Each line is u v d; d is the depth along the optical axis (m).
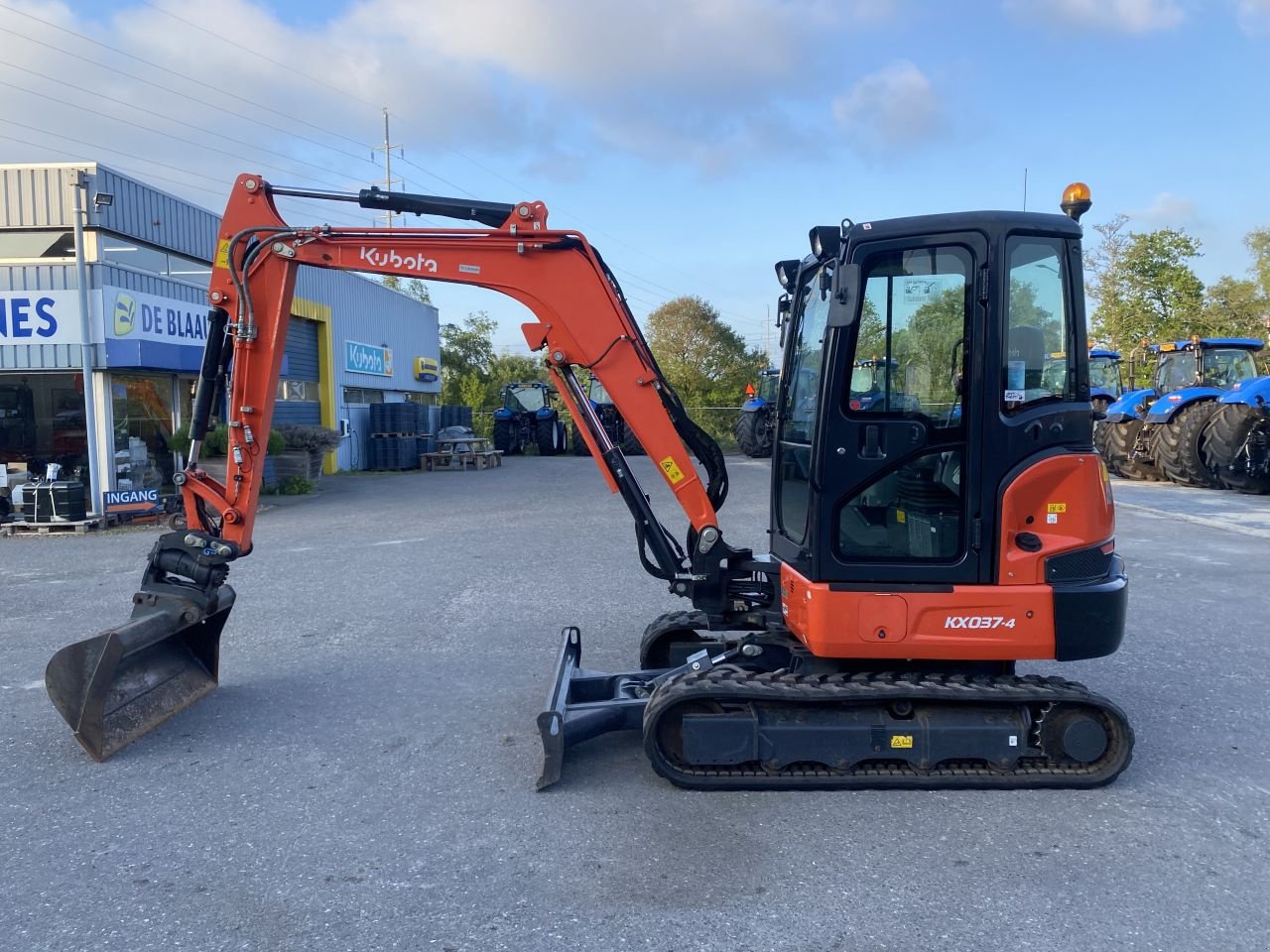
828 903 3.54
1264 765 4.89
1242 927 3.38
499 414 34.22
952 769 4.60
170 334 16.12
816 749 4.52
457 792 4.57
